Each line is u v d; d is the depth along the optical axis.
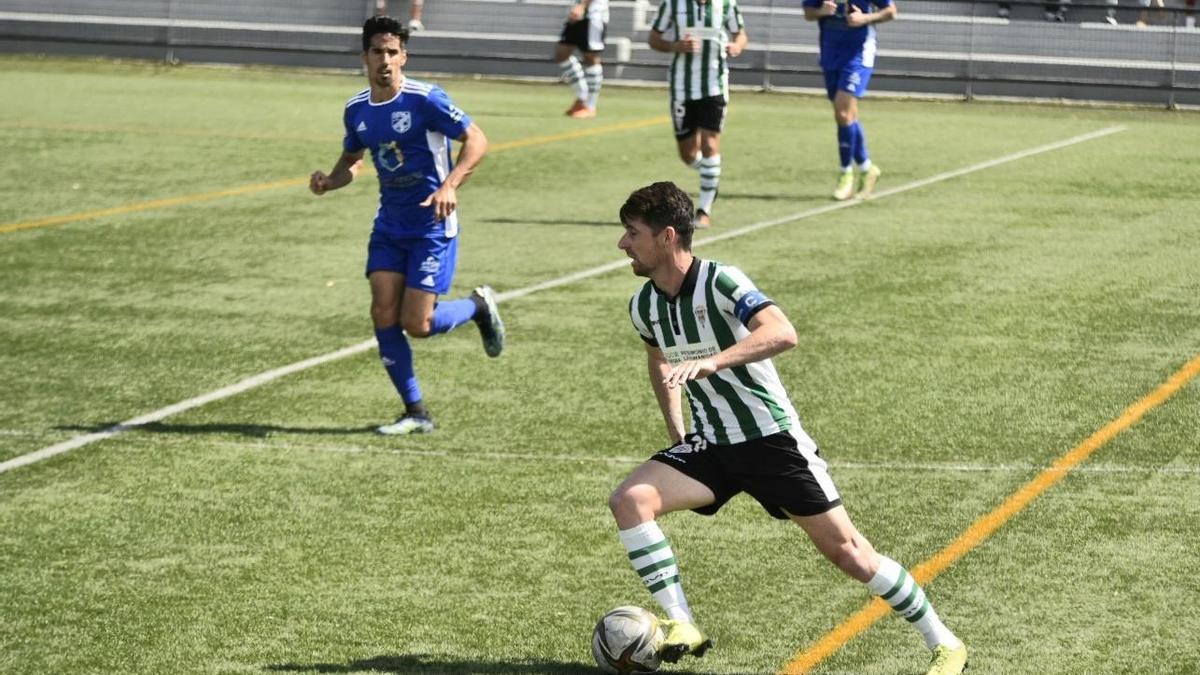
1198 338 23.00
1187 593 13.90
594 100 50.25
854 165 36.41
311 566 14.63
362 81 58.56
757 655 12.64
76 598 13.86
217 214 33.09
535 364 21.88
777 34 58.03
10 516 16.00
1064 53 55.94
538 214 33.59
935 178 37.78
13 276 27.50
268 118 47.78
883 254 28.98
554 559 14.80
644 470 12.03
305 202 34.53
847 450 18.09
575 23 49.12
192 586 14.15
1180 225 31.72
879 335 23.20
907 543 15.20
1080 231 31.08
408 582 14.24
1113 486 16.83
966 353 22.23
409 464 17.70
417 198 18.52
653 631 12.03
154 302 25.67
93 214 33.00
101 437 18.77
